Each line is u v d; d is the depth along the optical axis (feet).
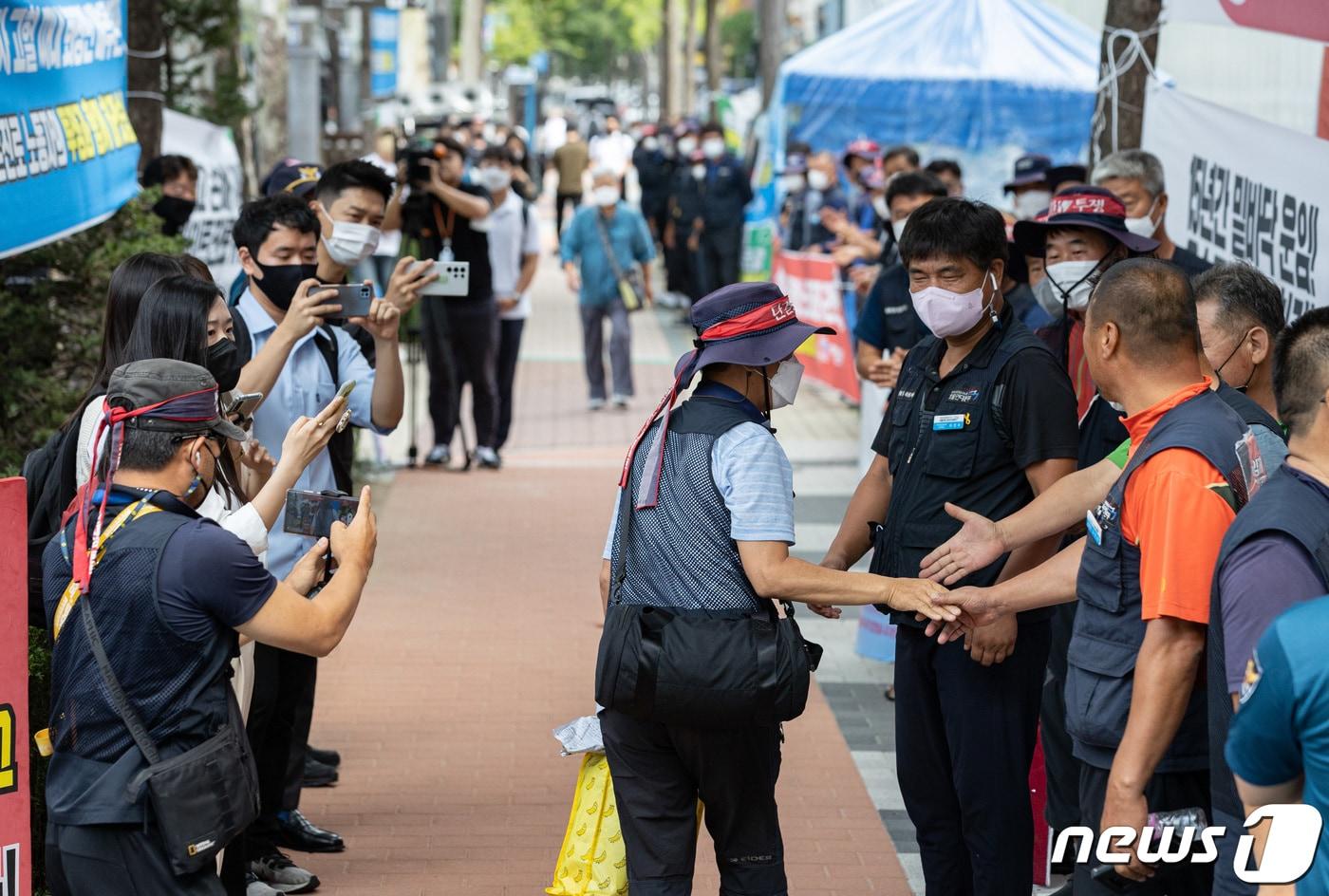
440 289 21.91
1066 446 13.58
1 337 23.93
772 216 65.16
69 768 11.48
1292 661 8.45
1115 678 11.58
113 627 11.29
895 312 22.27
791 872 17.66
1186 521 10.79
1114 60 25.81
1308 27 17.51
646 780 13.14
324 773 20.06
